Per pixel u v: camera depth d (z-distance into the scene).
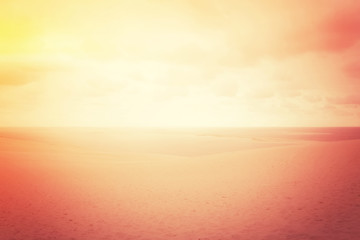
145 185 13.40
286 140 61.94
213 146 50.28
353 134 89.44
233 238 7.03
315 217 7.92
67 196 11.63
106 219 8.84
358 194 9.48
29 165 19.39
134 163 21.30
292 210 8.73
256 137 72.38
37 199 11.19
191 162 19.58
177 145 52.19
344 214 7.87
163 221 8.55
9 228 8.09
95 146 49.66
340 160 14.91
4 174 16.14
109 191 12.41
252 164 16.56
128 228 8.05
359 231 6.66
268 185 11.98
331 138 72.12
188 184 13.24
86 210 9.78
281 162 16.19
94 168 18.67
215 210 9.37
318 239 6.45
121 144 53.78
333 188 10.48
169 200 10.80
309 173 13.11
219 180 13.63
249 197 10.55
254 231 7.38
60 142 54.62
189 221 8.45
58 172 17.03
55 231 7.86
